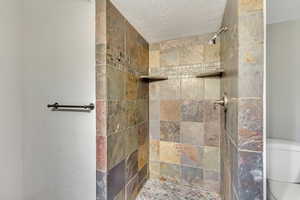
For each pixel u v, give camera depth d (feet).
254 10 2.43
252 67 2.45
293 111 4.40
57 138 4.03
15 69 4.03
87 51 3.71
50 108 4.07
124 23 4.24
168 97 5.82
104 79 3.44
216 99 5.16
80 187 3.86
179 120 5.67
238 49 2.52
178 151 5.70
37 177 4.22
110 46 3.60
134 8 3.83
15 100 4.05
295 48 4.36
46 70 4.08
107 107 3.50
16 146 4.12
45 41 4.06
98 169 3.52
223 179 4.50
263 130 2.43
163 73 5.89
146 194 5.10
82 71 3.77
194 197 4.95
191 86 5.50
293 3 3.70
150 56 6.05
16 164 4.13
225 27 3.79
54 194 4.10
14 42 3.98
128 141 4.50
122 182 4.16
